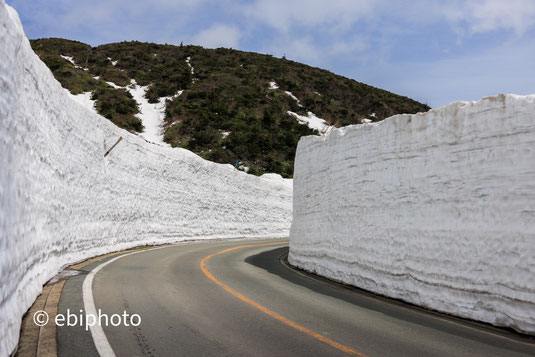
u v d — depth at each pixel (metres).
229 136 49.31
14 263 5.14
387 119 9.95
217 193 26.75
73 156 11.27
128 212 16.81
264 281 10.65
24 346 4.53
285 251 20.97
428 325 6.62
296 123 59.91
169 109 56.94
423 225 8.35
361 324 6.46
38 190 7.61
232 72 79.69
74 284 7.95
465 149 7.61
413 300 8.38
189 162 23.70
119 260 12.47
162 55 86.69
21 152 6.08
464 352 5.21
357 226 10.79
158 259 13.55
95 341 4.80
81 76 63.78
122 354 4.45
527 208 6.39
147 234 18.91
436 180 8.19
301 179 15.95
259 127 54.50
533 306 6.06
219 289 8.84
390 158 9.68
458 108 7.86
